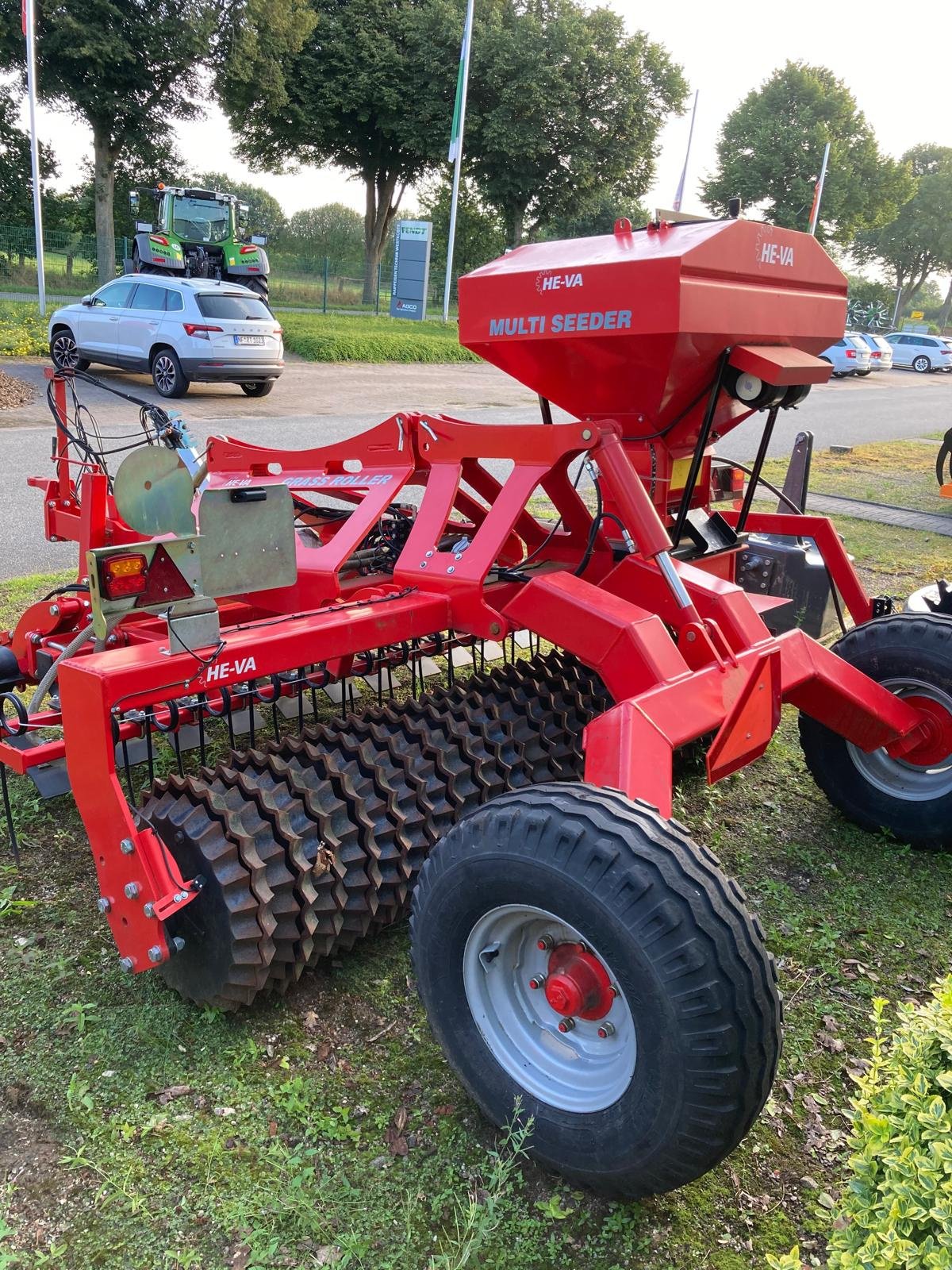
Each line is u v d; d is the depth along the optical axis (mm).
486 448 3447
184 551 2514
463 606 3271
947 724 3613
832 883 3615
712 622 3035
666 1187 2082
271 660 2799
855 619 4293
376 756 3080
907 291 80688
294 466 4199
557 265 3312
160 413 3688
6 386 13867
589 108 35000
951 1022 1813
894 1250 1485
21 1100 2473
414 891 2432
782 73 51438
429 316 34906
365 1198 2234
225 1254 2090
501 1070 2326
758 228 3316
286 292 37219
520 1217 2201
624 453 3104
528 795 2246
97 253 29312
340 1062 2654
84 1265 2053
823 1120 2521
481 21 33438
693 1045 1918
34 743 3387
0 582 6254
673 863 2018
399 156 36344
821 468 13234
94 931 3131
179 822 2625
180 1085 2533
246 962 2600
